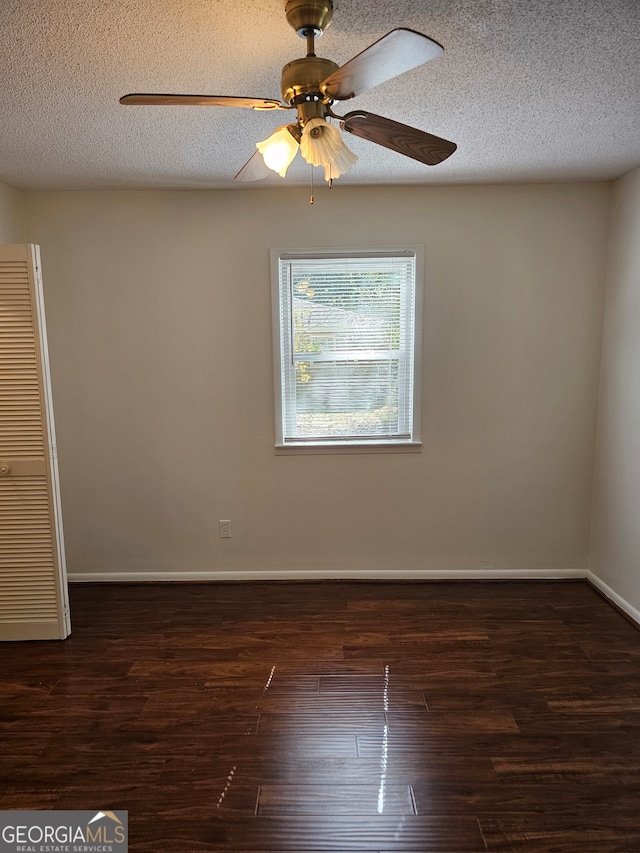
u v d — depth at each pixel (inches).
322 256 120.9
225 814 66.1
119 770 72.9
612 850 61.3
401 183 117.0
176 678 93.4
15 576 105.0
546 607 118.9
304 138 55.2
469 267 121.6
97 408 127.2
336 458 128.9
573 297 122.6
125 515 131.1
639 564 110.8
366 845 62.1
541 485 129.7
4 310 98.5
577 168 108.3
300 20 52.1
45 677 94.2
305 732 80.0
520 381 125.8
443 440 128.0
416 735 79.4
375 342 125.6
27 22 54.6
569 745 77.2
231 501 130.7
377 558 132.2
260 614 116.6
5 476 102.2
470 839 62.8
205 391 126.6
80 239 121.1
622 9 54.8
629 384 113.3
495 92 74.0
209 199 120.0
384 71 48.0
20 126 82.7
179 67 65.3
